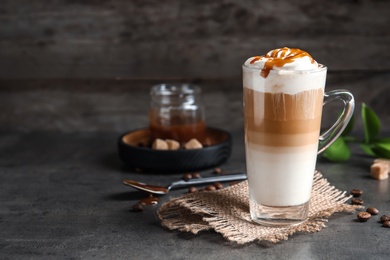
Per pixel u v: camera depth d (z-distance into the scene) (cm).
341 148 171
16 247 118
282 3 204
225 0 205
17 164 176
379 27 205
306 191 122
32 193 151
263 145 119
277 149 118
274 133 118
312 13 205
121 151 167
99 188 154
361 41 206
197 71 211
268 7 205
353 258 111
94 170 170
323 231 123
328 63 208
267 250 115
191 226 121
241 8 205
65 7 209
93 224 130
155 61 211
